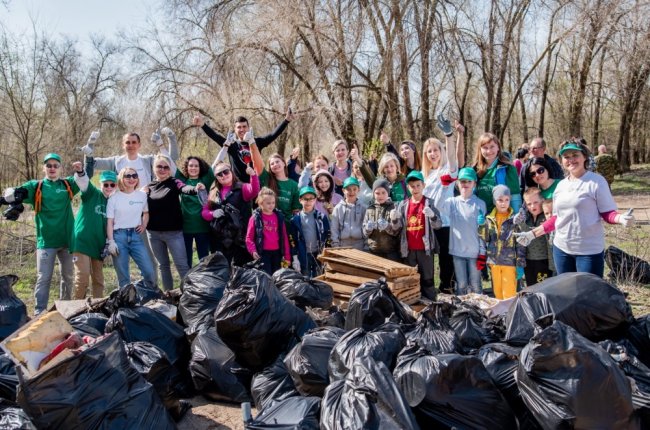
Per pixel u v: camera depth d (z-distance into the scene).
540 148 7.73
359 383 2.84
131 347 3.83
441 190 6.69
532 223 5.89
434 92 22.48
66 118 27.69
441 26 19.83
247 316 3.88
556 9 22.81
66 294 6.66
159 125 20.45
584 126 34.03
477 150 6.64
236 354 4.03
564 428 2.80
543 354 2.88
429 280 6.26
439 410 2.96
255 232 6.20
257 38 18.72
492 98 24.66
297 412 3.10
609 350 3.50
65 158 25.55
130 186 6.33
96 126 29.09
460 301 4.72
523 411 3.17
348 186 6.71
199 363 4.14
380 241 6.38
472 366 3.07
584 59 26.17
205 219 6.44
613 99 33.03
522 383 3.02
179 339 4.36
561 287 3.82
